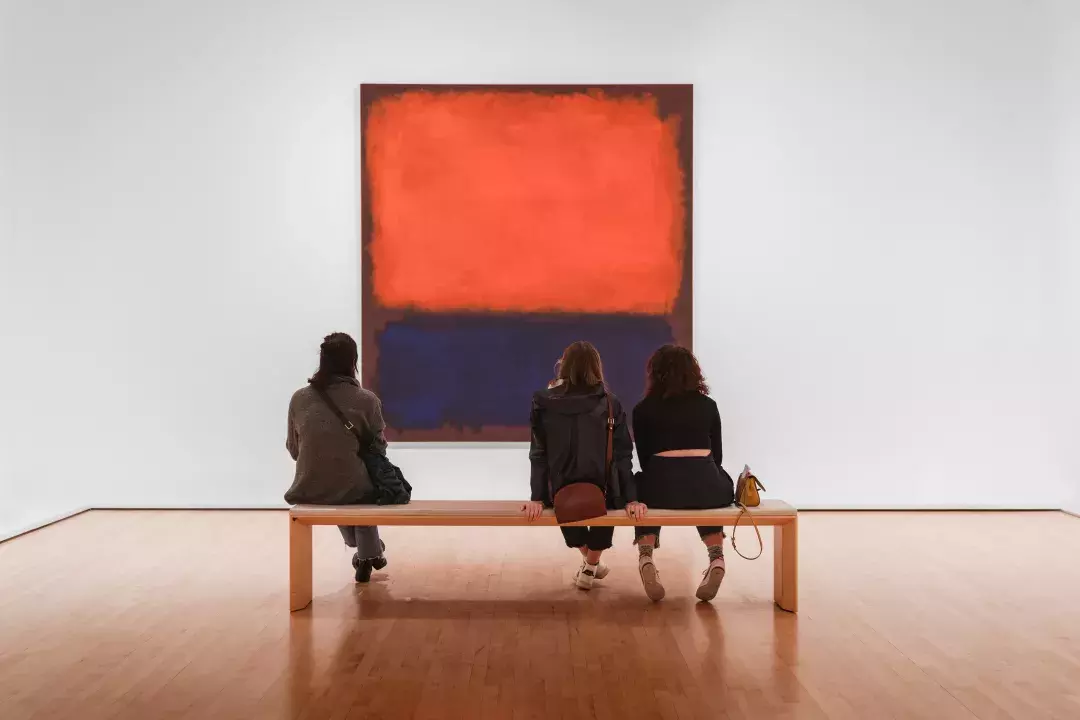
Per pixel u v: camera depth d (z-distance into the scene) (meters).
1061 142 6.54
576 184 6.63
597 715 2.92
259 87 6.62
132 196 6.62
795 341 6.66
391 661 3.45
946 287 6.64
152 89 6.61
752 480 4.14
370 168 6.60
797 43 6.63
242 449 6.66
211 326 6.64
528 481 6.63
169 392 6.65
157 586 4.59
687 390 4.32
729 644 3.64
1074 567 4.95
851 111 6.63
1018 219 6.63
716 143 6.65
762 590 4.50
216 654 3.53
